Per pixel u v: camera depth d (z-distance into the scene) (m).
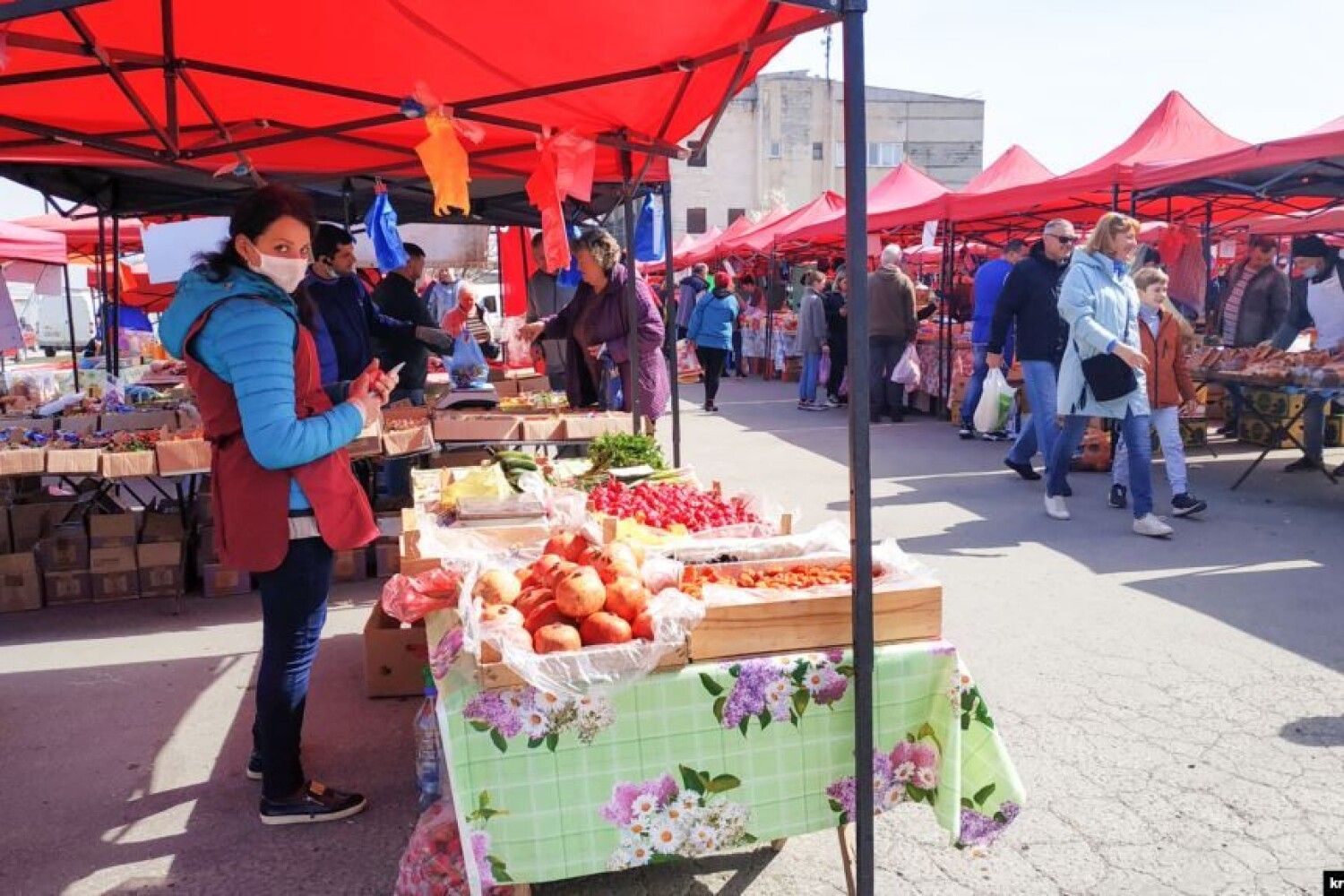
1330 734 3.77
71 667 4.86
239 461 3.00
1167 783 3.43
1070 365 6.87
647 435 5.28
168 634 5.35
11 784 3.64
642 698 2.41
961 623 5.08
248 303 2.82
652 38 3.78
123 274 15.39
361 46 4.04
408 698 4.40
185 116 5.08
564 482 4.80
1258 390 9.38
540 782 2.38
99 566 5.90
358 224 10.00
